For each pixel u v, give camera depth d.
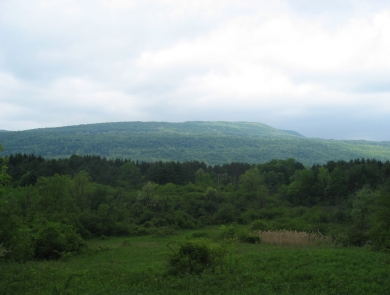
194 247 17.42
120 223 47.69
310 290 14.26
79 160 92.38
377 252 22.77
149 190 58.69
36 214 38.34
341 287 14.54
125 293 13.71
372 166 69.56
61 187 45.34
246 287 14.59
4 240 21.30
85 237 42.31
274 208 59.84
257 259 20.11
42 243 25.53
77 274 16.59
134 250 28.11
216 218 57.41
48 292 14.35
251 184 72.62
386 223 25.38
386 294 13.91
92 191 52.72
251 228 44.00
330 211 58.12
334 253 21.20
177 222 52.16
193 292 13.64
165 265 17.89
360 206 46.91
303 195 68.38
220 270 16.55
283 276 16.20
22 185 64.69
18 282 15.73
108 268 19.38
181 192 67.38
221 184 85.38
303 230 41.59
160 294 13.76
